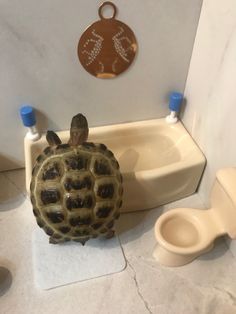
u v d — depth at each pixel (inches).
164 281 32.4
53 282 31.6
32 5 28.8
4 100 34.6
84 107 37.7
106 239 34.9
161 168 35.1
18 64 32.2
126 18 31.7
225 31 29.6
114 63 34.5
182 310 30.6
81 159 29.4
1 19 29.0
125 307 30.6
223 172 29.0
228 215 30.2
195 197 39.6
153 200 37.2
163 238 30.8
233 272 33.4
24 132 37.9
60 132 38.6
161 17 32.4
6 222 36.0
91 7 30.1
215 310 30.7
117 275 32.6
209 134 35.3
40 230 35.3
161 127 40.6
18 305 30.3
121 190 31.3
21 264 32.9
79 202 28.8
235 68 29.0
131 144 41.3
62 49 32.2
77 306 30.4
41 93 35.1
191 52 35.9
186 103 39.4
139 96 38.4
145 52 34.7
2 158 39.7
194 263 33.8
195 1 31.9
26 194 38.6
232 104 30.3
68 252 33.8
